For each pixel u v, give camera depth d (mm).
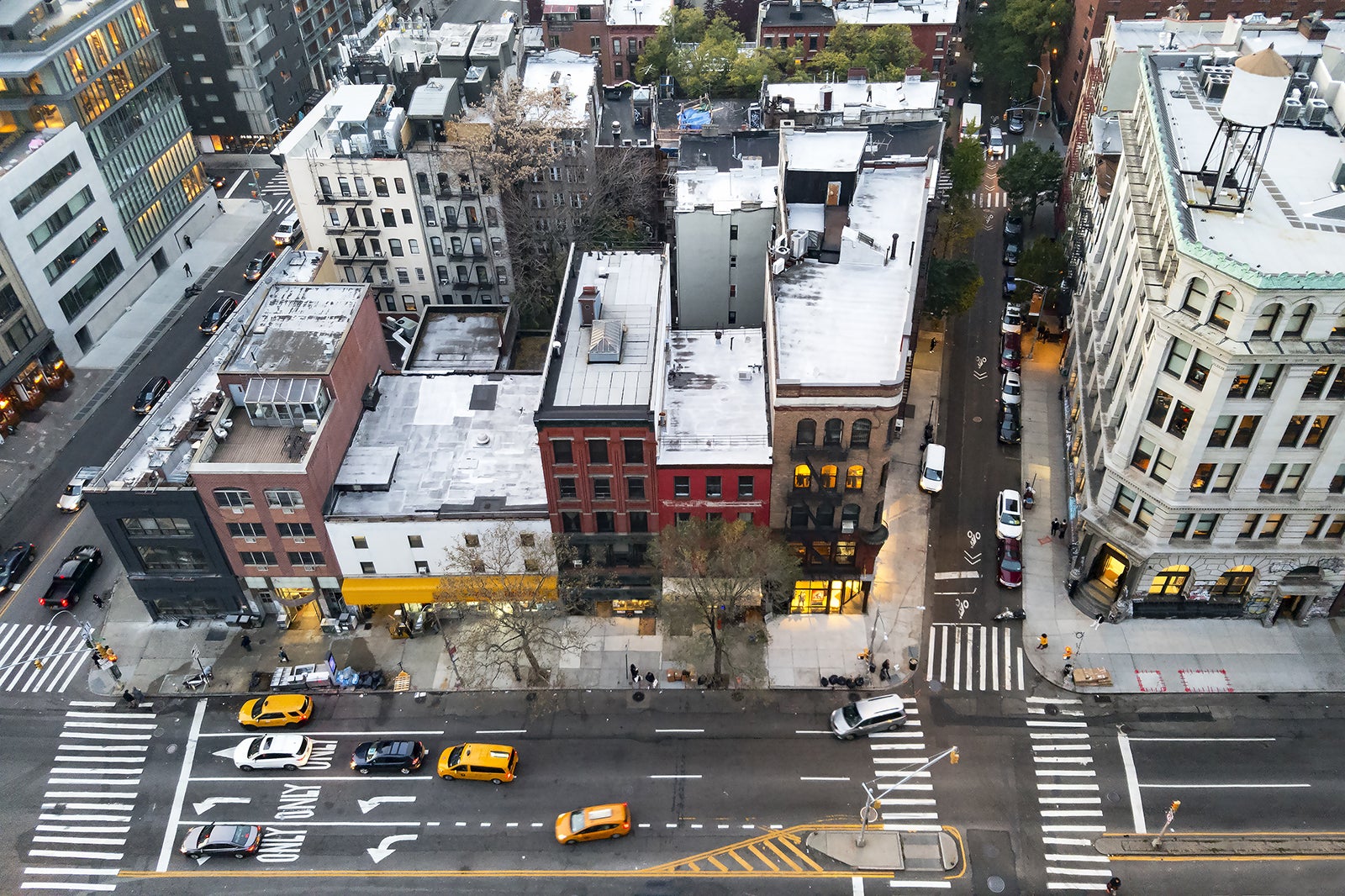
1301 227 57094
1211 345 53938
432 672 66375
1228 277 51469
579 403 60969
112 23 97312
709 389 66750
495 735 62312
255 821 58062
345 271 94812
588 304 66562
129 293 103125
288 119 133875
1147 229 63688
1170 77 76688
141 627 70438
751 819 57156
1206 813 56344
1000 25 128250
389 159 86312
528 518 64062
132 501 62469
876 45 113000
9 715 64688
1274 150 65688
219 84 124562
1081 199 95312
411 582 67312
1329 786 57438
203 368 74188
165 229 109000
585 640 67875
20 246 87188
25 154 88438
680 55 113188
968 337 94438
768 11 124938
